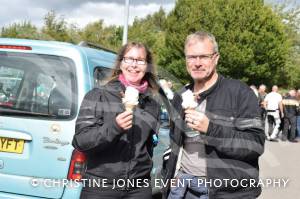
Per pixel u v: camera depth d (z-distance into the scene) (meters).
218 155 2.59
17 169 3.41
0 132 3.46
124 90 2.71
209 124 2.48
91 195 2.66
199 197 2.77
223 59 27.59
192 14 25.61
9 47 3.63
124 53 2.78
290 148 7.39
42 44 3.55
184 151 2.82
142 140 2.72
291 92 11.91
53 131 3.35
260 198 5.28
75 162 3.27
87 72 3.46
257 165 2.62
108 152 2.63
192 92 2.73
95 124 2.61
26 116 3.44
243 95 2.57
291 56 39.69
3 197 3.43
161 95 3.02
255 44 28.66
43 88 3.47
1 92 3.56
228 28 27.41
